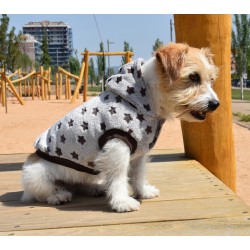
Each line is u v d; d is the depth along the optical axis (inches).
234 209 38.0
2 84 252.7
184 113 39.0
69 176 41.1
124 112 37.4
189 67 38.2
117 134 37.2
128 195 41.0
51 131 41.2
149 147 38.8
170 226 34.6
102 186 43.6
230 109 56.1
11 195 45.3
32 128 136.4
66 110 200.2
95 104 39.1
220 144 56.3
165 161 58.7
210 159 56.9
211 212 37.4
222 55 53.5
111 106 37.9
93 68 709.3
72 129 39.0
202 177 49.7
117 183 38.5
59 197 40.9
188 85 38.4
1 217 37.9
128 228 34.5
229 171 57.1
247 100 301.3
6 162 63.7
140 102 37.7
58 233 34.1
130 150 38.0
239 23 316.5
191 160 58.6
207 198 41.4
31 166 41.1
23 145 104.2
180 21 54.4
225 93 54.9
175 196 42.5
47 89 361.1
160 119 39.3
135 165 42.4
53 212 38.9
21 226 35.7
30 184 40.8
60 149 39.9
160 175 51.2
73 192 44.2
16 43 370.9
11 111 201.9
